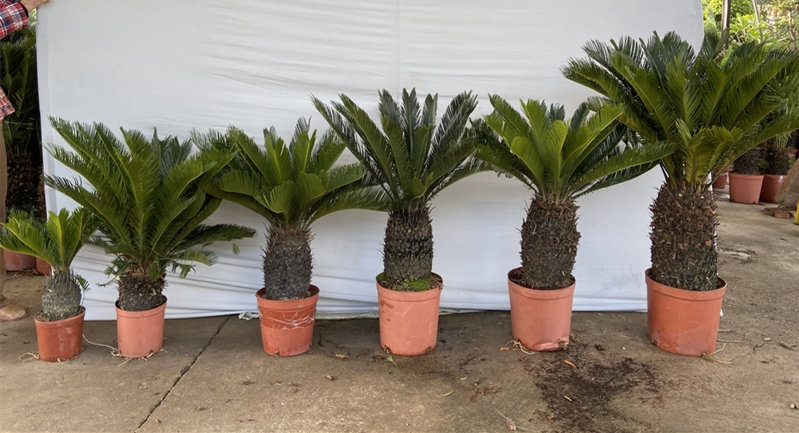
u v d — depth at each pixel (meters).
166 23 3.21
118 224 2.66
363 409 2.41
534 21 3.42
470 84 3.47
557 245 2.93
